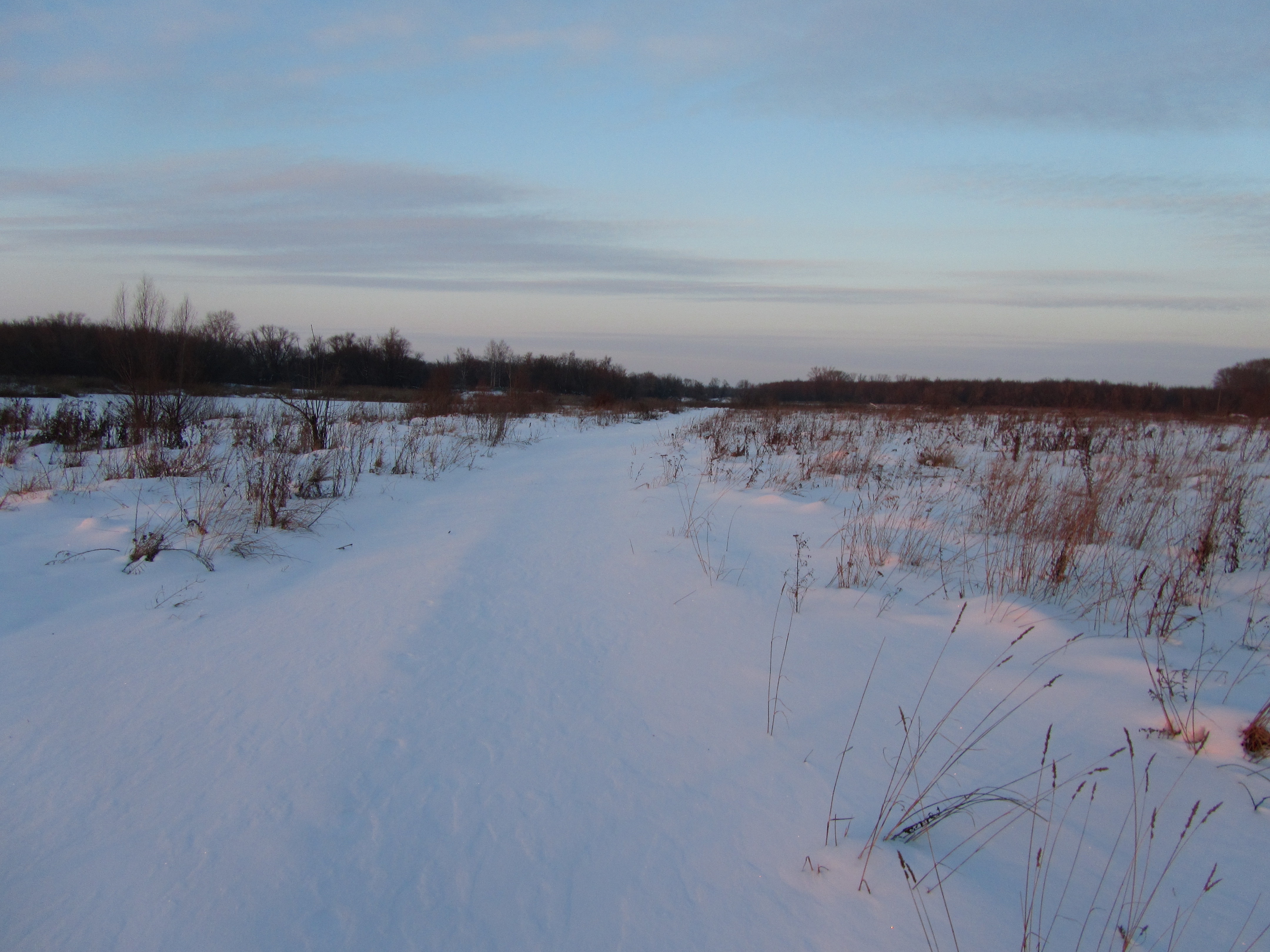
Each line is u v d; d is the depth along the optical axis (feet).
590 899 7.32
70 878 7.43
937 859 7.91
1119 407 77.10
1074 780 9.33
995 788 9.16
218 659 12.59
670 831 8.36
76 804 8.60
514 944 6.77
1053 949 6.69
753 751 10.06
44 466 31.12
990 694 11.68
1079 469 29.96
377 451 37.52
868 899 7.33
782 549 20.26
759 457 38.04
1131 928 6.93
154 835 8.09
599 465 38.99
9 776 9.12
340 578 17.30
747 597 16.24
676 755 9.95
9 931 6.74
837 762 9.81
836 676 12.37
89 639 13.35
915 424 59.41
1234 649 13.19
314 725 10.41
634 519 23.90
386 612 14.92
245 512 22.27
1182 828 8.39
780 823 8.54
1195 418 60.54
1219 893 7.40
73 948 6.57
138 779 9.11
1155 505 22.61
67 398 70.59
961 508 24.63
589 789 9.13
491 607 15.48
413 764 9.55
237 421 44.24
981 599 16.06
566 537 21.56
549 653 13.24
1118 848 8.11
